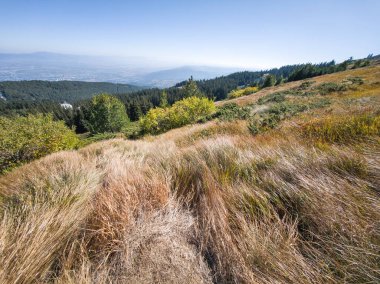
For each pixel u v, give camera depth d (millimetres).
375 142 2299
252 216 1496
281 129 4297
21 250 1167
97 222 1478
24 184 2520
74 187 2055
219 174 2199
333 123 3432
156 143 5977
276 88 37188
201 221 1561
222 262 1197
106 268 1177
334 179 1657
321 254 1104
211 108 17875
